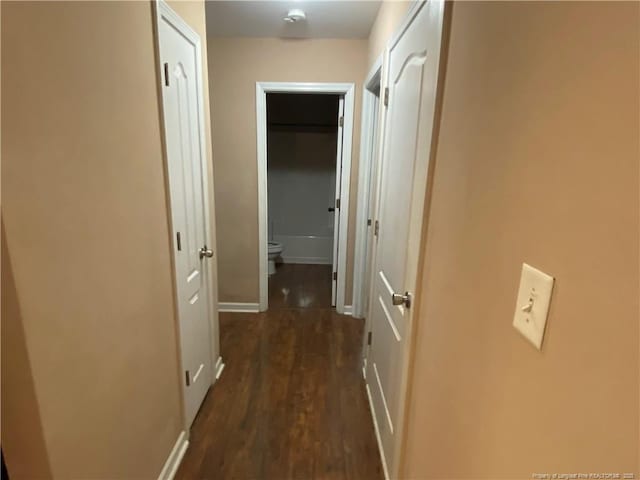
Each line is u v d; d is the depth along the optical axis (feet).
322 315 11.07
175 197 5.43
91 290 3.37
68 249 3.04
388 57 6.24
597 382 1.54
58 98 2.89
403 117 5.10
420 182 4.05
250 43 9.43
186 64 5.81
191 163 6.12
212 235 7.35
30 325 2.66
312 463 5.75
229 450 5.96
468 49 2.95
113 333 3.78
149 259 4.60
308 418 6.72
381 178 6.67
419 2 4.28
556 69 1.84
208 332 7.25
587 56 1.62
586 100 1.62
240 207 10.51
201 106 6.49
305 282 13.93
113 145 3.71
